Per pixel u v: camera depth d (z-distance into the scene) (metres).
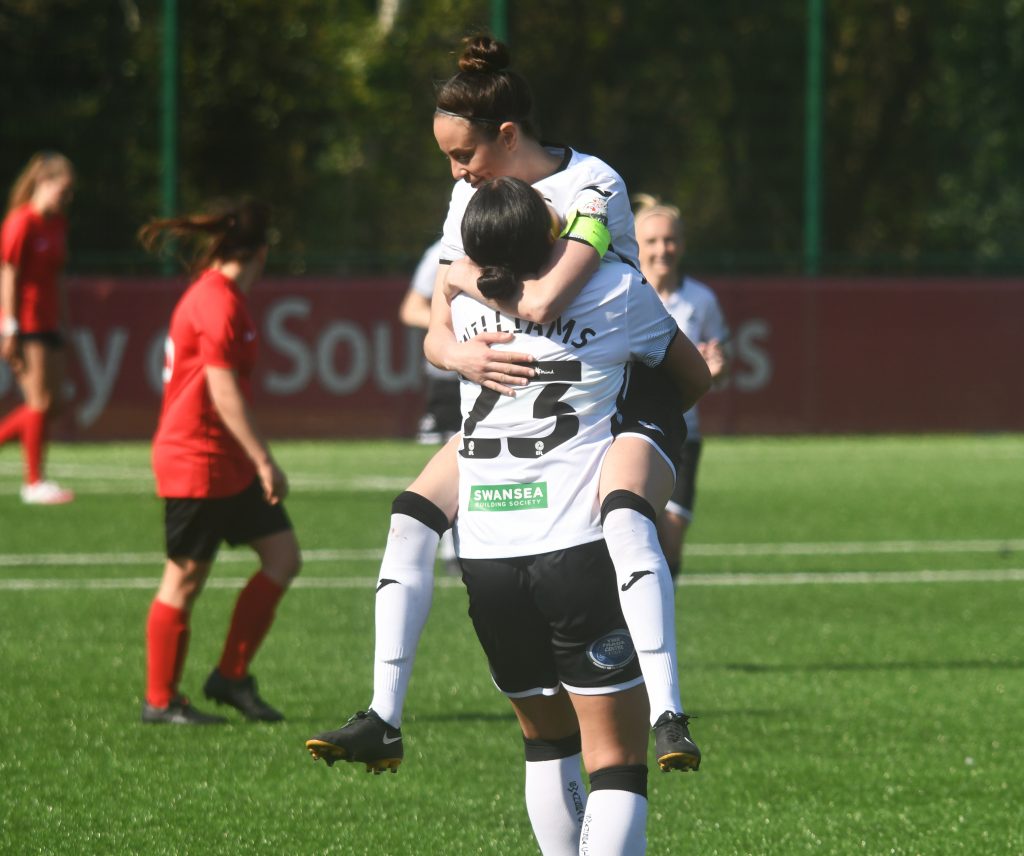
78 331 66.12
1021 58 95.56
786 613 32.03
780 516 47.22
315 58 98.81
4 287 46.34
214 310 22.25
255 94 94.69
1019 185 95.88
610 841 13.36
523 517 13.47
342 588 34.47
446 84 14.31
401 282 68.81
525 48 84.50
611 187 14.19
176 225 22.73
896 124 94.38
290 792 19.42
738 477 57.59
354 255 71.56
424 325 35.22
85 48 77.81
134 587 34.00
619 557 13.13
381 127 105.75
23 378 47.41
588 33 85.50
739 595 34.16
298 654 27.64
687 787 19.80
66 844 17.27
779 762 20.95
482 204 13.52
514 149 14.30
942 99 95.31
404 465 60.41
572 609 13.34
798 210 84.69
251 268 23.02
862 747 21.73
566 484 13.43
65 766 20.48
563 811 14.63
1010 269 77.00
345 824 18.14
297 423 68.44
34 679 25.45
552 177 14.34
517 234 13.38
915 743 21.97
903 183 95.12
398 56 108.62
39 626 29.72
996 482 56.28
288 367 68.31
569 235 13.61
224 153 95.00
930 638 29.53
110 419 66.56
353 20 108.69
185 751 21.28
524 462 13.48
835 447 69.00
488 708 23.92
